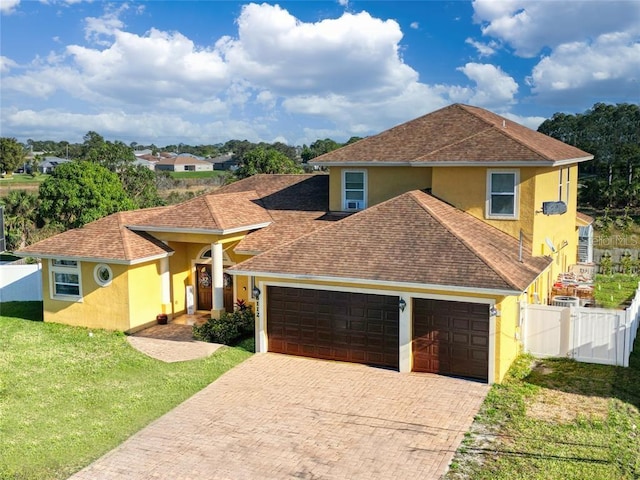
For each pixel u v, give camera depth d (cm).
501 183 2017
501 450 1257
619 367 1723
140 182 6006
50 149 18338
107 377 1750
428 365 1720
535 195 1983
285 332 1916
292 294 1895
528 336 1825
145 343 2073
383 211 1958
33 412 1508
